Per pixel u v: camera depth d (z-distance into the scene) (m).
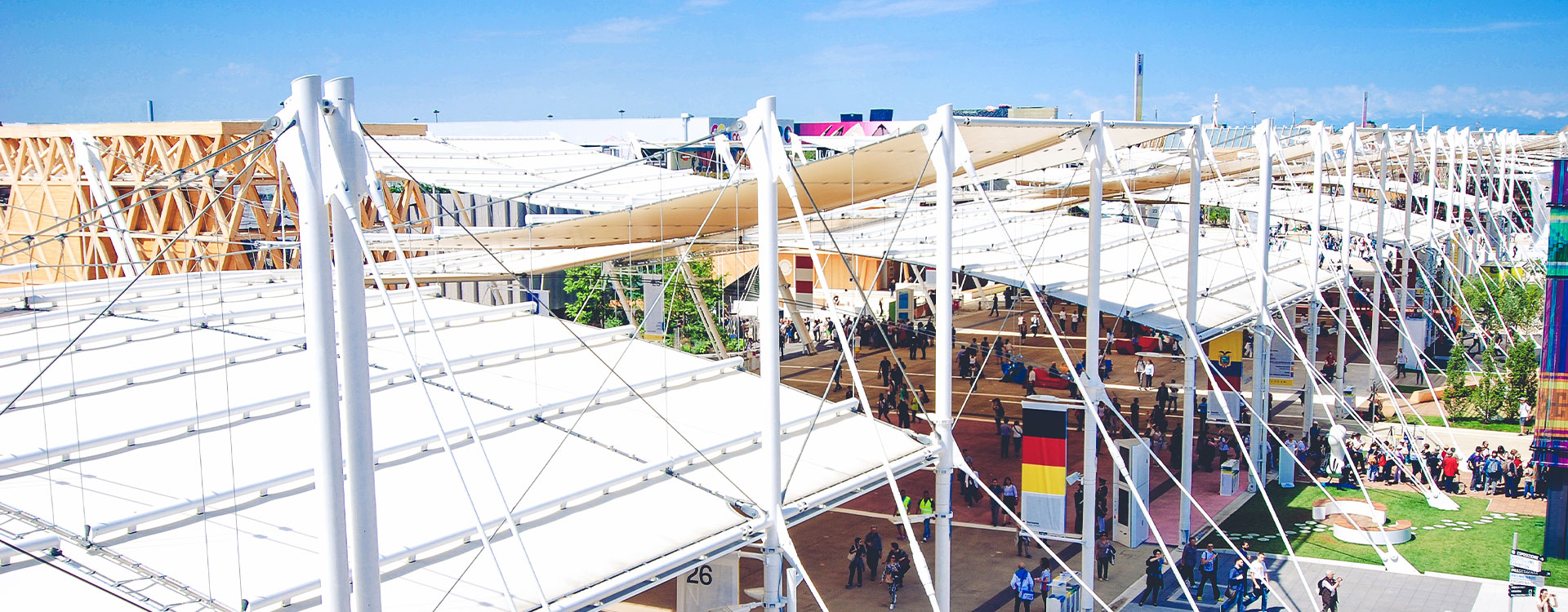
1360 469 35.38
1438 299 58.66
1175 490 33.72
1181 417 41.19
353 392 11.54
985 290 72.62
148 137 38.25
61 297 25.23
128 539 14.25
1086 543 24.19
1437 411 41.91
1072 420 40.69
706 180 39.56
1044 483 27.12
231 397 18.98
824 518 30.98
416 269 38.94
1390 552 27.47
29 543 13.05
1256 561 24.12
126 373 19.53
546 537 16.16
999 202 58.75
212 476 15.99
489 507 16.39
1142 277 36.03
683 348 49.25
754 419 21.33
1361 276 67.88
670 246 36.69
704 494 18.09
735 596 19.17
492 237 31.47
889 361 51.84
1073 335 57.62
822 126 82.31
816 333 57.72
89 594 12.90
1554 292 27.03
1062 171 57.50
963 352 48.69
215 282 28.44
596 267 51.06
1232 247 43.03
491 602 14.26
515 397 20.91
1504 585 25.67
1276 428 39.81
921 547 28.42
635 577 15.27
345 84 11.16
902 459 20.52
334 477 11.52
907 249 38.28
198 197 38.88
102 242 41.22
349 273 11.37
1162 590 25.89
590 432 19.72
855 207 46.16
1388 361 51.53
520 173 41.38
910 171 25.98
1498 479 33.00
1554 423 26.98
